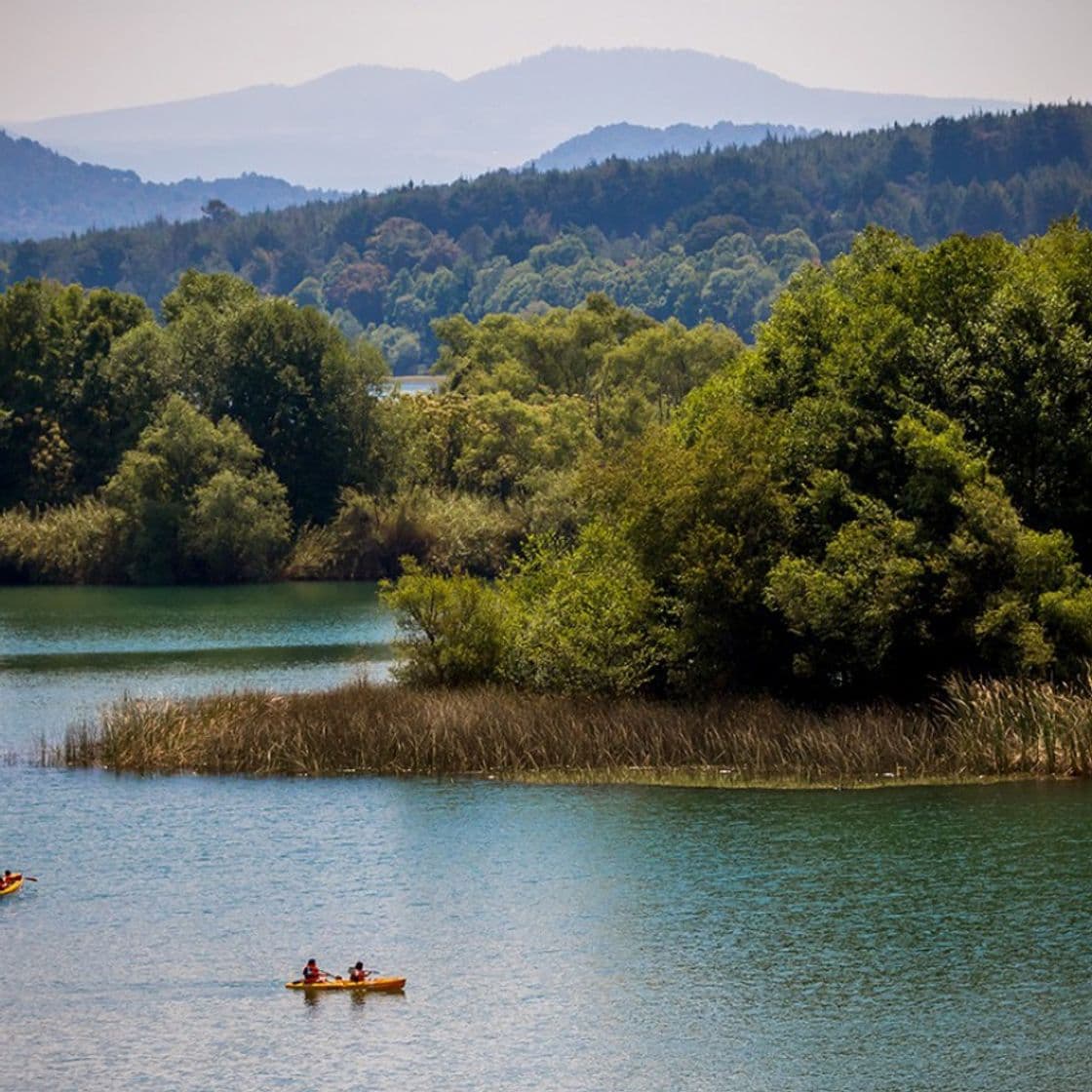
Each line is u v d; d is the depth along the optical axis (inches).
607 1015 5590.6
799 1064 5231.3
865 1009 5610.2
